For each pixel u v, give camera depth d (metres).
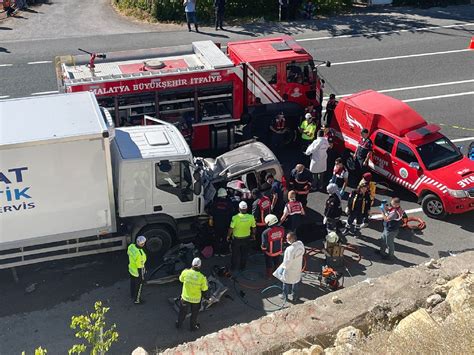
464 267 10.14
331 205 12.94
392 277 9.98
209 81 15.89
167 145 12.37
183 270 11.32
